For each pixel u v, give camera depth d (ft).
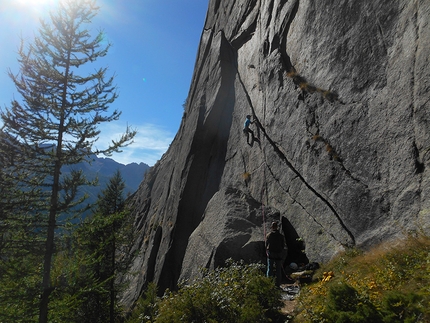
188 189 70.79
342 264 28.09
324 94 40.19
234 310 20.16
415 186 26.16
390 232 27.40
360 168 32.76
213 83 77.56
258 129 56.03
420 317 12.59
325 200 37.01
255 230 40.01
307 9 48.39
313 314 17.12
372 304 14.34
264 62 57.98
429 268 16.46
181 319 20.38
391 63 31.17
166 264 67.56
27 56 38.88
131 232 72.74
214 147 71.46
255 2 71.31
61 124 38.50
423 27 27.91
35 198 38.17
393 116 29.66
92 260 41.88
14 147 36.50
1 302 36.29
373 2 35.12
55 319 38.81
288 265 38.17
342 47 39.01
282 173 46.16
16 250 39.55
